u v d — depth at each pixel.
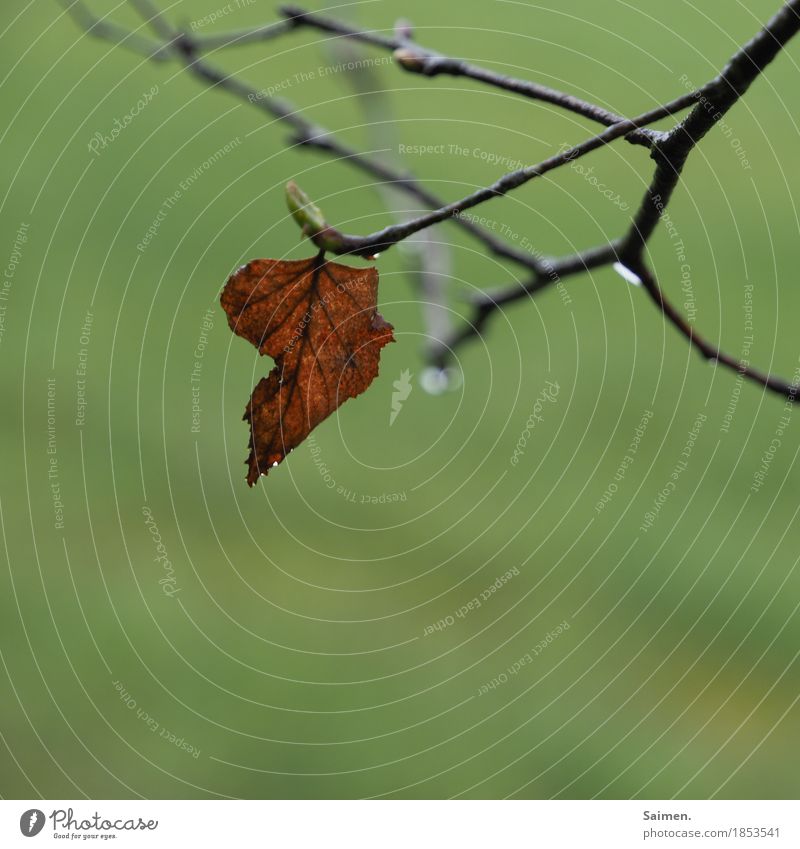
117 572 1.79
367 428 1.95
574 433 1.96
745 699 1.66
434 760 1.56
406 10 1.87
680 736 1.58
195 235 2.16
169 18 1.89
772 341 1.96
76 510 1.84
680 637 1.74
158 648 1.69
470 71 0.76
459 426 1.97
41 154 2.28
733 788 1.52
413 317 1.83
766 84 2.10
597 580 1.81
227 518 1.87
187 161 2.25
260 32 0.88
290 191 0.72
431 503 1.90
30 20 2.38
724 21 1.94
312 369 0.73
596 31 1.93
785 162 2.08
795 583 1.77
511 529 1.87
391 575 1.80
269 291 0.72
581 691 1.66
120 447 1.93
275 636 1.71
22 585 1.73
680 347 2.00
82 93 2.39
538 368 2.02
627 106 1.80
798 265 1.99
